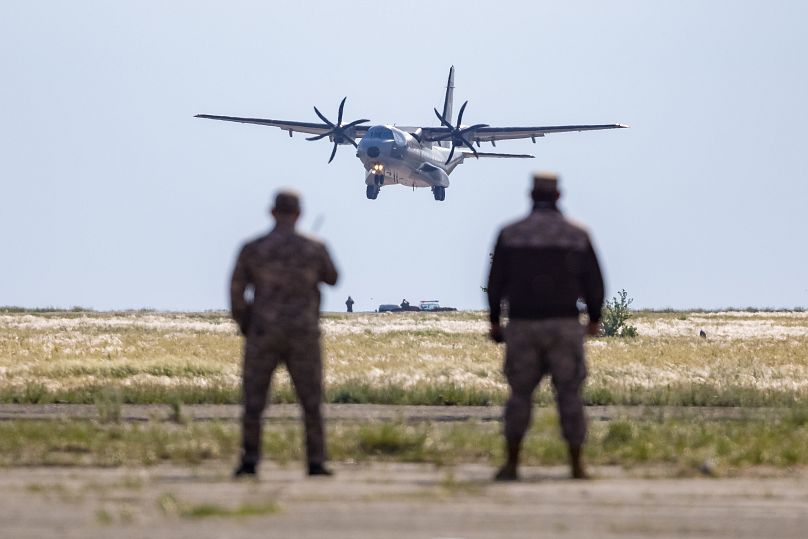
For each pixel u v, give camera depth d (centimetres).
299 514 2686
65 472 3797
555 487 3344
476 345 17338
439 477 3716
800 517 2725
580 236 3881
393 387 8206
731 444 4631
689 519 2677
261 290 3838
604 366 11762
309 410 3834
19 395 7769
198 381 9594
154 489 3238
